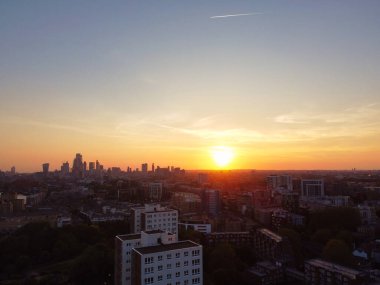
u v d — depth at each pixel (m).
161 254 148.38
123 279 184.12
